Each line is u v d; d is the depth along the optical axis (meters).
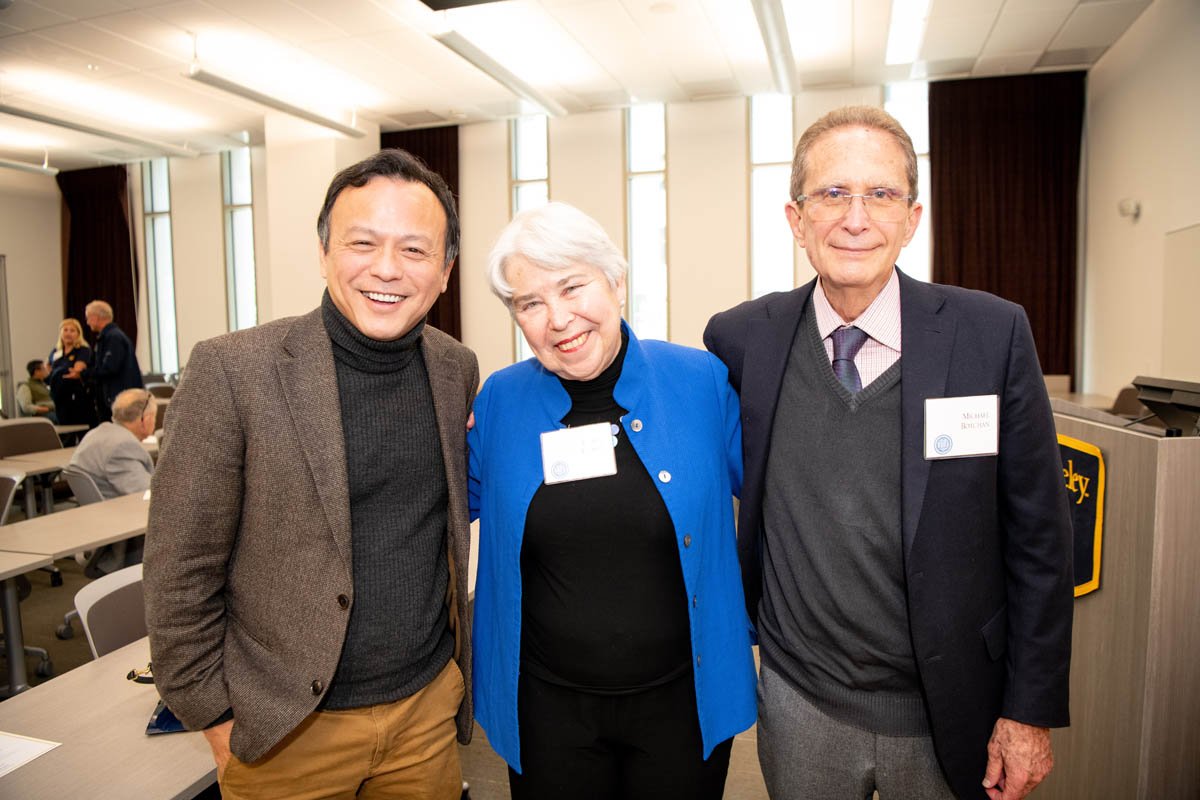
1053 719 1.17
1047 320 7.45
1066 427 1.76
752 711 1.38
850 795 1.29
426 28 5.64
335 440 1.15
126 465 3.78
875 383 1.23
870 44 6.46
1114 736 1.55
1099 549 1.61
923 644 1.17
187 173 10.30
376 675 1.22
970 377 1.18
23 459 4.98
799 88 6.77
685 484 1.29
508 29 6.05
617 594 1.28
